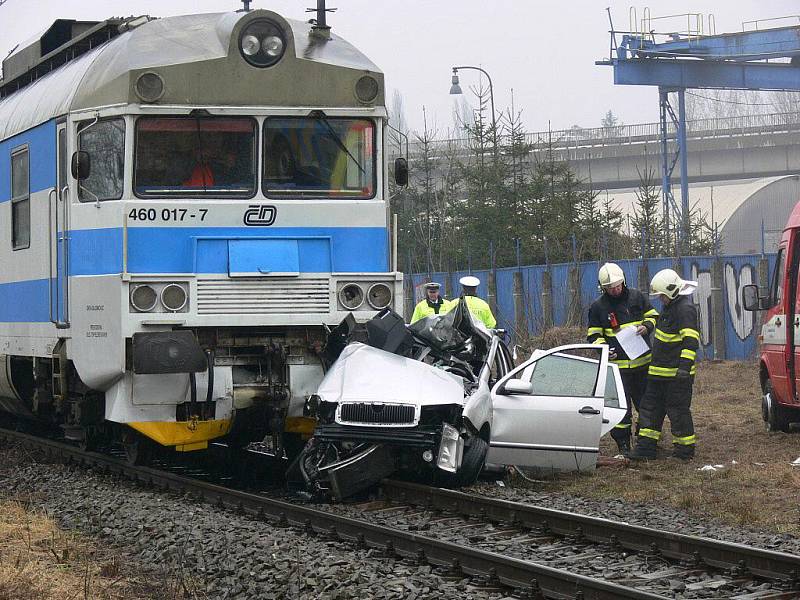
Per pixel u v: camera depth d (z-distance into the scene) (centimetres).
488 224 4709
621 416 1727
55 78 1792
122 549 1191
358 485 1417
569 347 1683
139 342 1465
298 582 986
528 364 1667
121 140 1520
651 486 1559
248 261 1516
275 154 1548
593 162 8912
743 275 3338
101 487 1545
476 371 1672
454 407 1450
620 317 1880
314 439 1452
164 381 1505
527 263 4544
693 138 8869
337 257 1555
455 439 1435
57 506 1437
